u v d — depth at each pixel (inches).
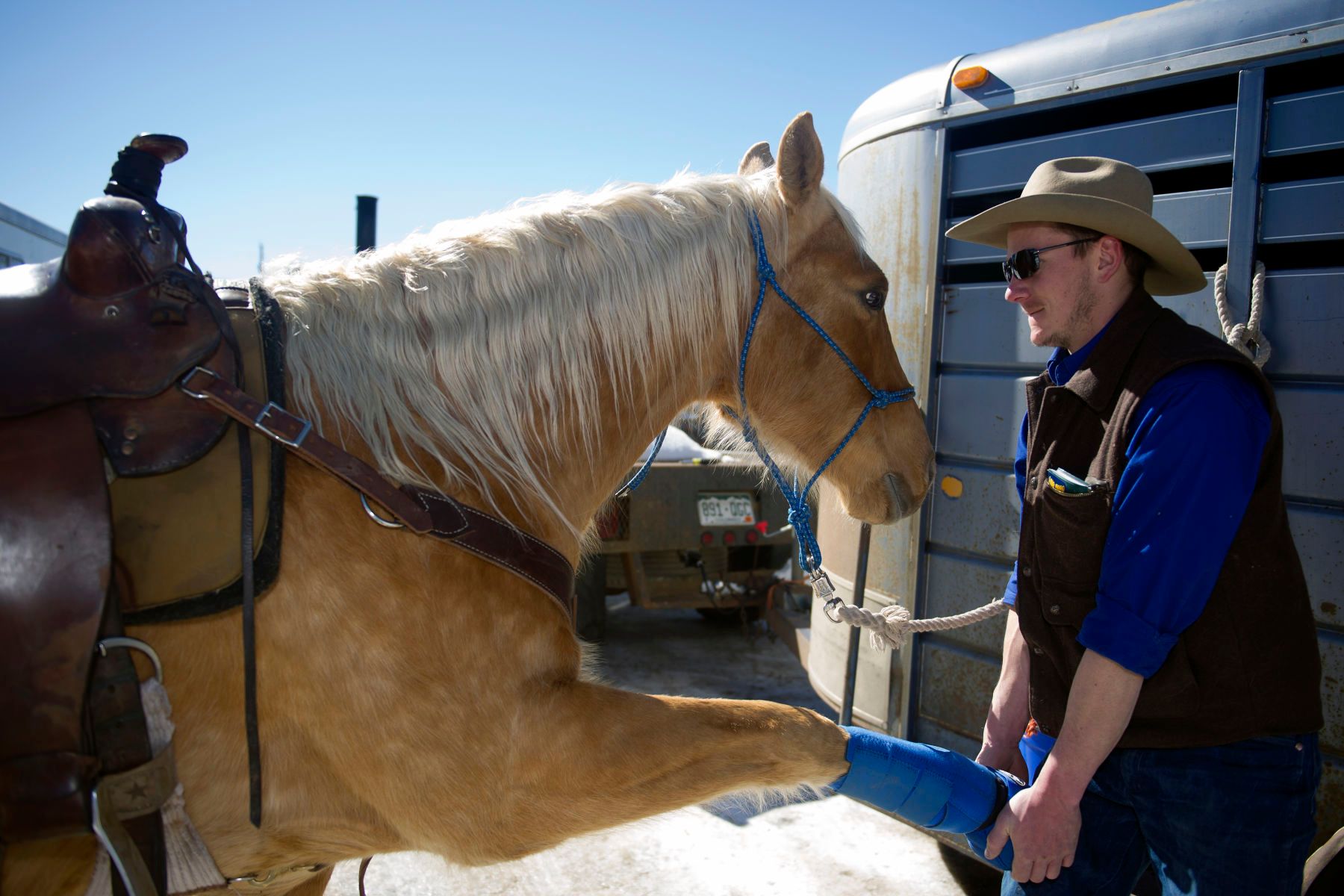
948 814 59.4
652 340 62.0
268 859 50.2
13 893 42.4
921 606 105.0
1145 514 51.3
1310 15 74.0
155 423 44.3
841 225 67.8
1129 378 55.1
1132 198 58.4
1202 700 53.6
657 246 62.0
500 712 49.4
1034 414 63.2
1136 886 69.1
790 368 67.6
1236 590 53.4
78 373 43.4
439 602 48.7
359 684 47.3
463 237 59.2
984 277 100.3
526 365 57.1
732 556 191.6
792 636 171.2
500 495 54.8
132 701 42.3
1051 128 97.4
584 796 50.8
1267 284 77.2
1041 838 53.7
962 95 98.3
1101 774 58.7
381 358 53.0
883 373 70.6
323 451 47.1
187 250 49.0
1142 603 51.3
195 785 46.5
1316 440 75.2
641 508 171.6
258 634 46.0
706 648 189.9
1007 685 69.4
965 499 100.3
